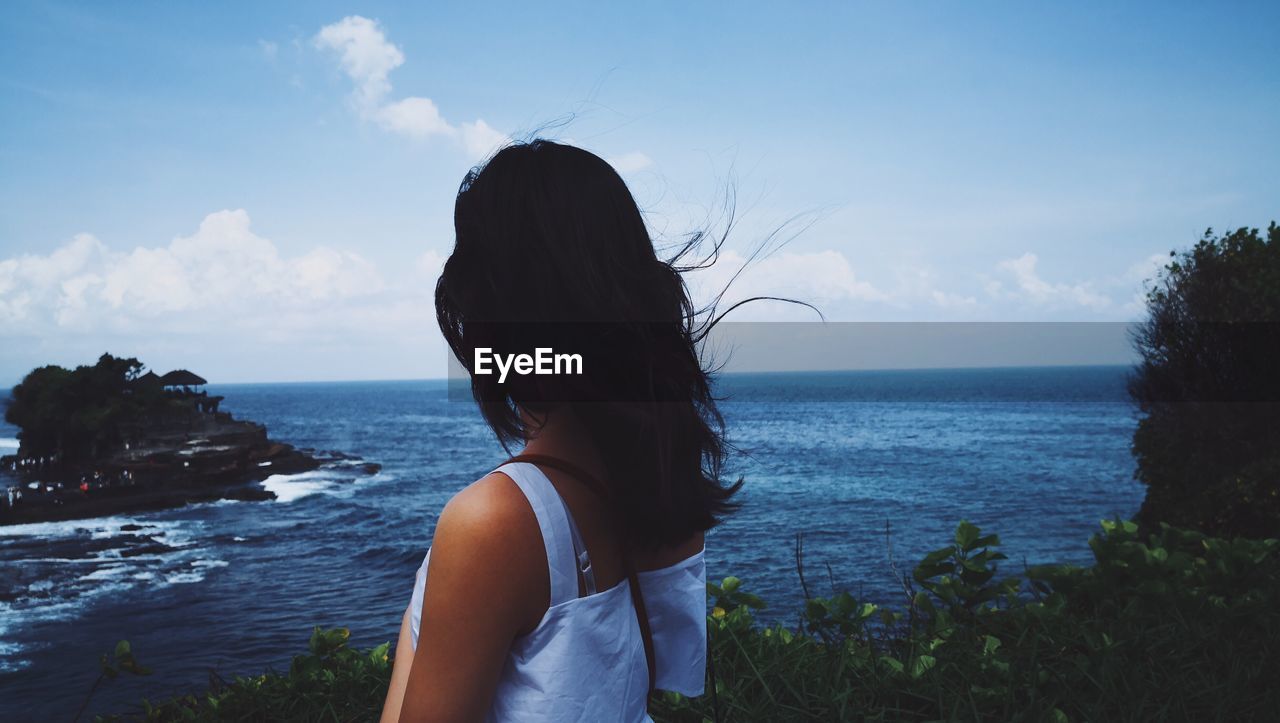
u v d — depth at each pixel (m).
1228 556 3.23
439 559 0.69
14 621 16.36
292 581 20.31
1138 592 2.89
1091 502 29.55
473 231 0.82
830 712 2.31
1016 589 3.17
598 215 0.81
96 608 17.53
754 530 22.72
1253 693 2.43
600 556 0.78
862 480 37.25
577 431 0.81
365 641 14.09
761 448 54.56
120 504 34.81
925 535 21.80
